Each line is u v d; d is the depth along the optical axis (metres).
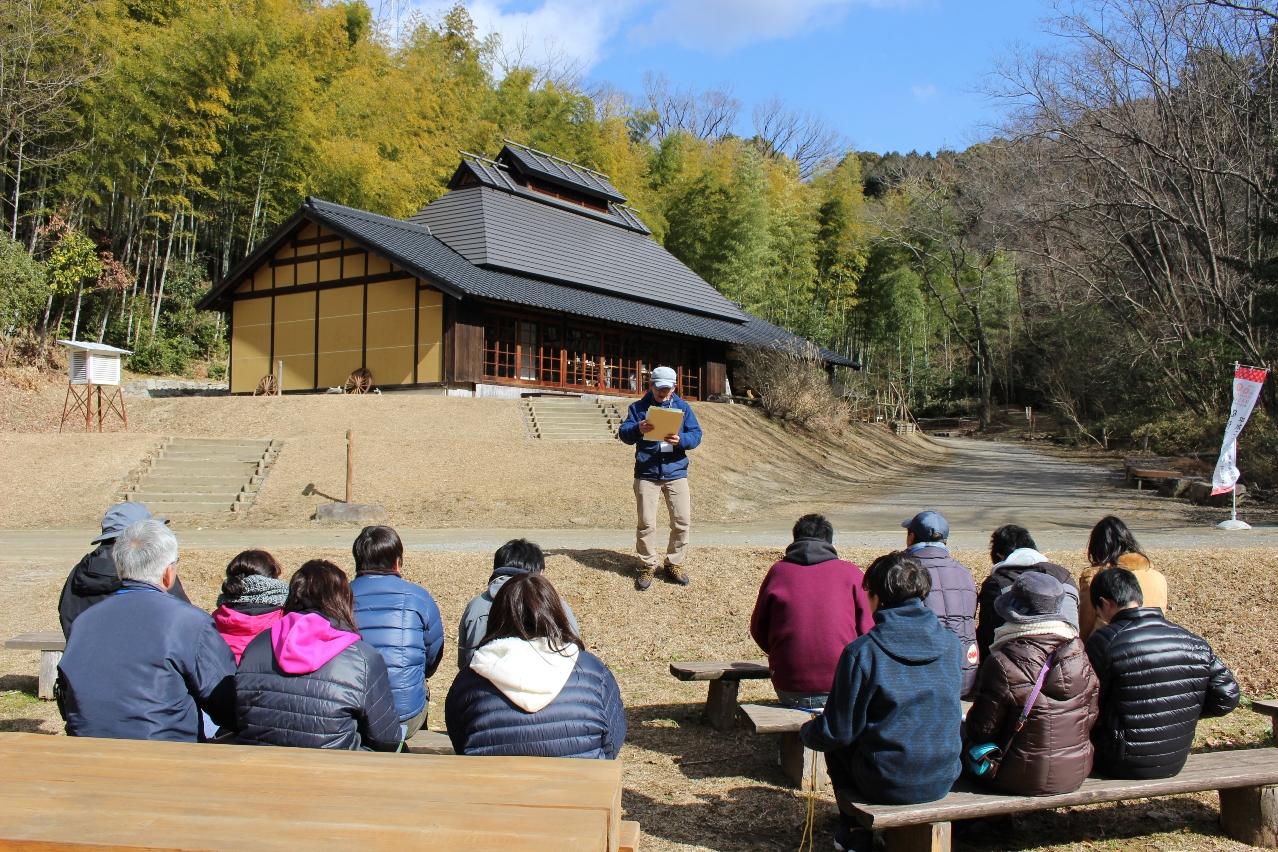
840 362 30.45
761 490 17.36
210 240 31.88
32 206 25.66
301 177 27.33
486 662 2.98
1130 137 20.17
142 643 3.12
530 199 28.30
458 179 27.77
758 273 35.81
